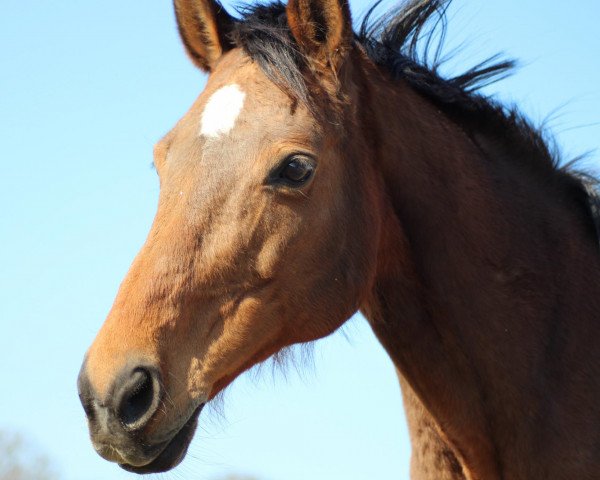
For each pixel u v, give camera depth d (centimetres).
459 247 868
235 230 782
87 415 723
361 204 850
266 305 801
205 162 790
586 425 830
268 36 849
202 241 776
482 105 940
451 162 891
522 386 840
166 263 764
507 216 888
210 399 795
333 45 862
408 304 873
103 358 724
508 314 855
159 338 746
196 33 934
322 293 825
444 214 874
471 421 852
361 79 895
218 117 805
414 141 891
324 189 823
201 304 773
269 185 791
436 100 934
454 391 857
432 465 898
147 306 750
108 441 715
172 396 745
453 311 857
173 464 751
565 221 911
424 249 870
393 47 949
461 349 853
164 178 799
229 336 786
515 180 913
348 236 840
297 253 807
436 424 871
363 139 870
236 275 785
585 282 885
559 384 844
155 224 786
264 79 827
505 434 840
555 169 942
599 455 823
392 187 879
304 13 862
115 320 744
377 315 884
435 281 863
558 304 868
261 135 796
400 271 876
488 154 921
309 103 823
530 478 830
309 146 806
